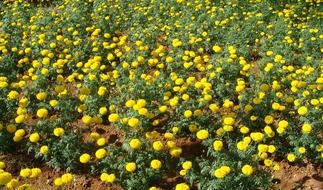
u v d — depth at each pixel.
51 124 2.54
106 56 3.65
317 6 4.84
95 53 3.61
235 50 3.39
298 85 2.84
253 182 2.17
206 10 4.45
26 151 2.53
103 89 2.84
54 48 3.67
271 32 3.89
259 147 2.25
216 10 4.43
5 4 5.20
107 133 2.71
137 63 3.25
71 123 2.74
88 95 2.89
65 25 4.18
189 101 2.74
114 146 2.46
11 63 3.47
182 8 4.57
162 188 2.28
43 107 2.86
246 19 4.16
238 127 2.55
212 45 3.75
